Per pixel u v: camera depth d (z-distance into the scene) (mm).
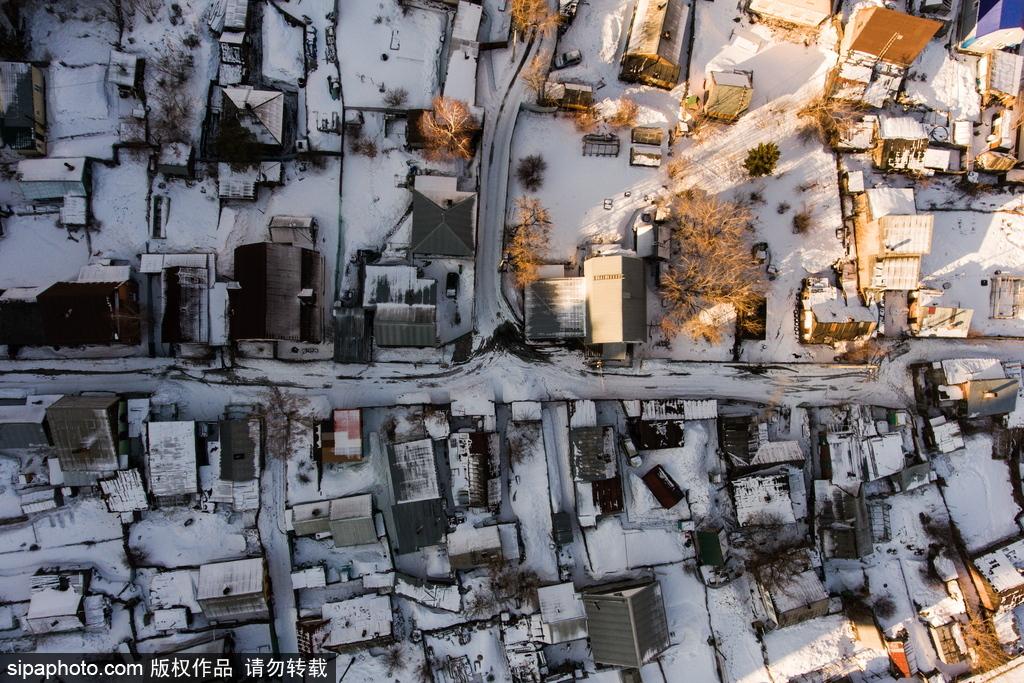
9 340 33125
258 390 34812
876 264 35812
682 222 36062
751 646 35000
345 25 35656
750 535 35625
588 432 34562
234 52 34812
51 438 32969
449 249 34188
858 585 36156
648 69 36031
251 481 33719
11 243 34781
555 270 35719
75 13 34906
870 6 35750
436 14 36219
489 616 34469
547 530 35062
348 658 34344
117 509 33125
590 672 34688
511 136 36219
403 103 35594
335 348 34344
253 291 32406
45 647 33031
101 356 34500
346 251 35531
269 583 34031
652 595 33500
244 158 33938
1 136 34031
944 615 36125
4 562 33156
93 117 34750
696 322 36188
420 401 35000
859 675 35500
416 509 34062
